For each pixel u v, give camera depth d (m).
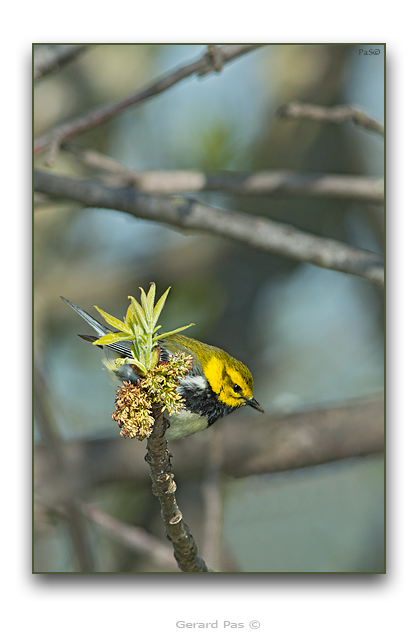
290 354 14.02
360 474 12.17
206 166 11.82
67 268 13.66
